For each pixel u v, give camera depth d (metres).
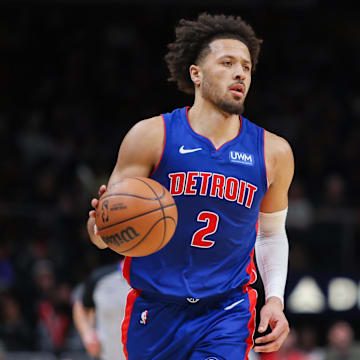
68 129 37.84
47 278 25.91
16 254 27.11
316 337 26.75
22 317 25.44
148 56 43.97
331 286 26.70
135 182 8.88
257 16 45.19
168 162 9.55
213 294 9.62
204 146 9.56
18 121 38.19
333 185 30.19
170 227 8.87
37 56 43.44
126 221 8.68
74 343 24.88
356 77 43.66
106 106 40.75
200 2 45.38
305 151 36.25
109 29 45.00
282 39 44.59
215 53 9.74
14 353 24.14
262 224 10.43
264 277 10.41
